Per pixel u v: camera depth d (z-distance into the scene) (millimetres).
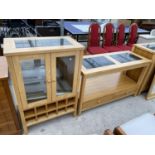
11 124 1636
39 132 1838
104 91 2203
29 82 1504
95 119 2088
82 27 4051
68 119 2055
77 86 1769
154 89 2486
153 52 2168
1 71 1375
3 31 4609
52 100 1717
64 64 1524
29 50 1247
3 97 1398
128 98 2553
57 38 1646
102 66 1937
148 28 5867
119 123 2049
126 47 3488
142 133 1326
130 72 2564
